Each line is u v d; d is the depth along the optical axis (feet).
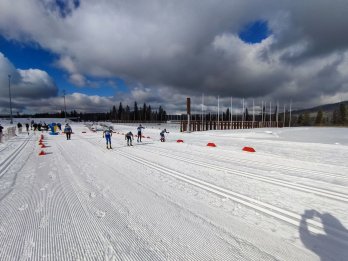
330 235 11.73
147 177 23.80
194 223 12.95
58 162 32.65
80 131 124.57
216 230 12.13
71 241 11.00
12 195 17.87
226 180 22.71
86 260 9.53
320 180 22.84
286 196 17.89
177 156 38.42
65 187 20.03
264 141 69.67
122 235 11.56
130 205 15.71
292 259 9.56
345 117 349.61
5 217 13.74
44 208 15.16
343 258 9.65
